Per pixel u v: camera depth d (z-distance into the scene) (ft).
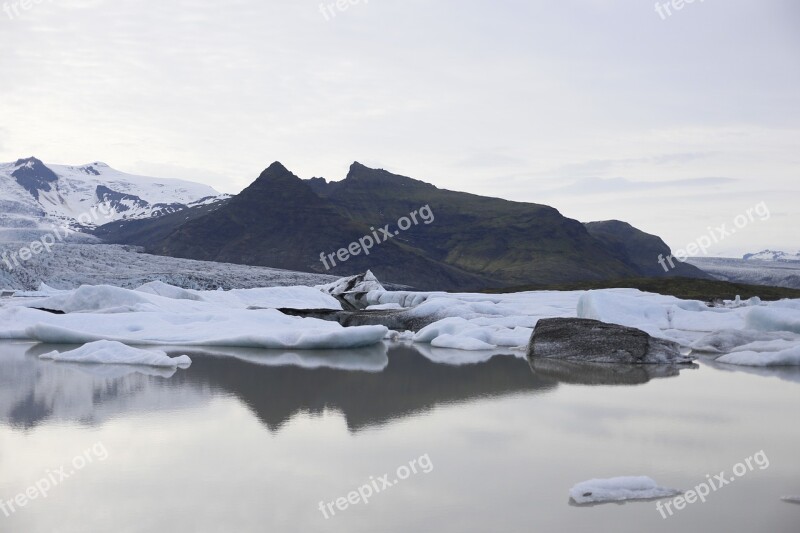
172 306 85.87
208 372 45.75
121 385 39.81
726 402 35.88
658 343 54.34
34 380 41.27
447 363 51.98
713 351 59.82
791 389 40.29
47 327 64.39
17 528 17.98
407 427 29.73
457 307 85.76
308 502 20.04
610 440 27.58
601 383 42.32
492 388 40.22
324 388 39.70
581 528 18.04
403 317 85.81
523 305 109.29
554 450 25.98
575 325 58.49
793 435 28.55
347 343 62.28
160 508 19.44
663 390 39.73
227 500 20.16
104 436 27.68
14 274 193.98
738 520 18.66
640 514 19.11
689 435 28.48
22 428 28.96
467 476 22.65
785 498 20.38
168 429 28.99
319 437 27.78
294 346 61.11
